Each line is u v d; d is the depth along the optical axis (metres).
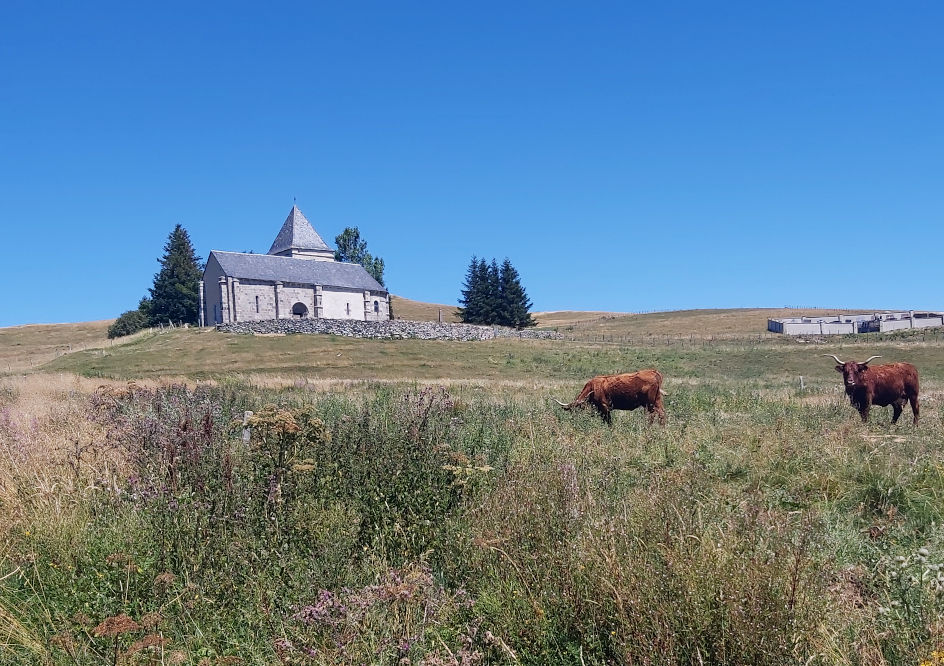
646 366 52.00
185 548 5.81
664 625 4.41
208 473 6.60
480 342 64.06
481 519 6.33
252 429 7.56
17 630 4.92
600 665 4.61
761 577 4.50
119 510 6.70
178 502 6.30
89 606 5.25
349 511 6.46
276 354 54.78
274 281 77.19
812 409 18.33
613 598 4.76
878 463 9.38
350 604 4.70
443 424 9.76
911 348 55.59
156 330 74.19
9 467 7.71
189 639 4.97
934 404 20.72
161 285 90.19
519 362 53.59
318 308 80.00
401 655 4.45
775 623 4.28
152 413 9.70
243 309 75.50
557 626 4.94
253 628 5.03
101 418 10.16
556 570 5.23
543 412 15.85
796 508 8.27
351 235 121.00
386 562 5.78
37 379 30.84
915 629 4.70
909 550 6.38
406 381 35.38
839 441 11.31
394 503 6.52
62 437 9.16
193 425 8.28
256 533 5.96
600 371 49.59
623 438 12.70
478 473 7.45
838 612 4.84
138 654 4.71
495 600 5.23
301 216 95.94
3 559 5.91
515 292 101.38
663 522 5.68
